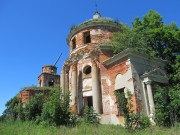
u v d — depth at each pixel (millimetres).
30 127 15383
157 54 25766
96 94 22062
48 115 17062
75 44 28453
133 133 13461
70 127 15844
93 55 24172
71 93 24422
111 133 13180
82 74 24375
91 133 13422
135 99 19125
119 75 21672
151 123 15703
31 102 21484
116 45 23797
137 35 24375
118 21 27672
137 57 21438
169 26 26781
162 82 21750
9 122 19703
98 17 29453
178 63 23703
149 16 27781
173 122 14883
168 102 17016
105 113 21734
